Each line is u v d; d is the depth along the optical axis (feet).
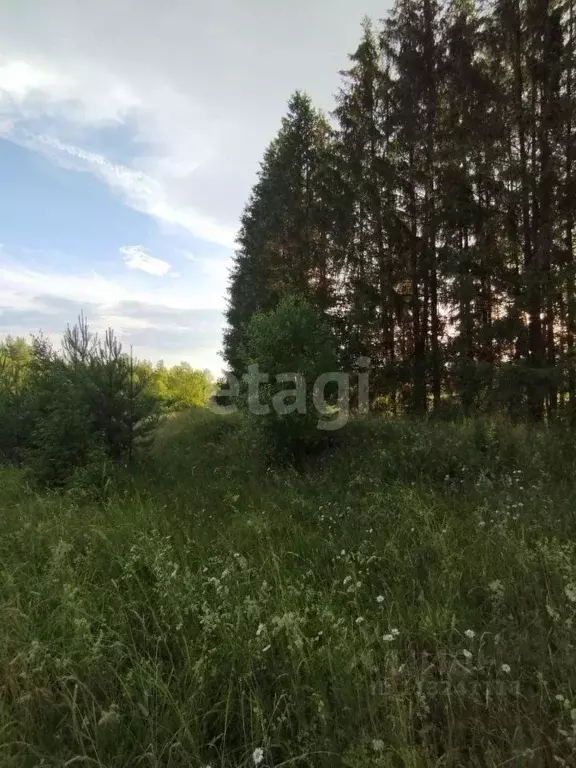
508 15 37.19
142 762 6.51
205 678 7.77
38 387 28.25
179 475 25.20
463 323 40.04
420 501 15.49
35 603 10.42
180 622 9.01
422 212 45.93
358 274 50.21
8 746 6.59
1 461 30.68
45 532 14.96
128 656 8.40
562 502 15.14
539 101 37.50
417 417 37.52
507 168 37.24
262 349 27.48
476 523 13.71
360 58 51.88
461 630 8.87
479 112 39.52
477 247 38.50
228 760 6.46
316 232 57.57
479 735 6.53
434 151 43.11
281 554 12.59
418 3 46.03
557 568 10.12
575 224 35.96
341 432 28.66
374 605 10.07
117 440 26.35
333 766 6.22
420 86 45.50
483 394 37.73
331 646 8.42
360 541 13.37
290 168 61.36
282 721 6.96
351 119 51.37
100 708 7.06
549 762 6.18
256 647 8.17
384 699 7.00
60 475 23.63
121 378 26.94
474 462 20.68
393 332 49.32
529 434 24.73
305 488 20.56
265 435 26.71
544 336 38.14
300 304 30.17
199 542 13.96
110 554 12.97
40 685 7.88
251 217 81.25
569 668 7.41
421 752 6.11
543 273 34.83
